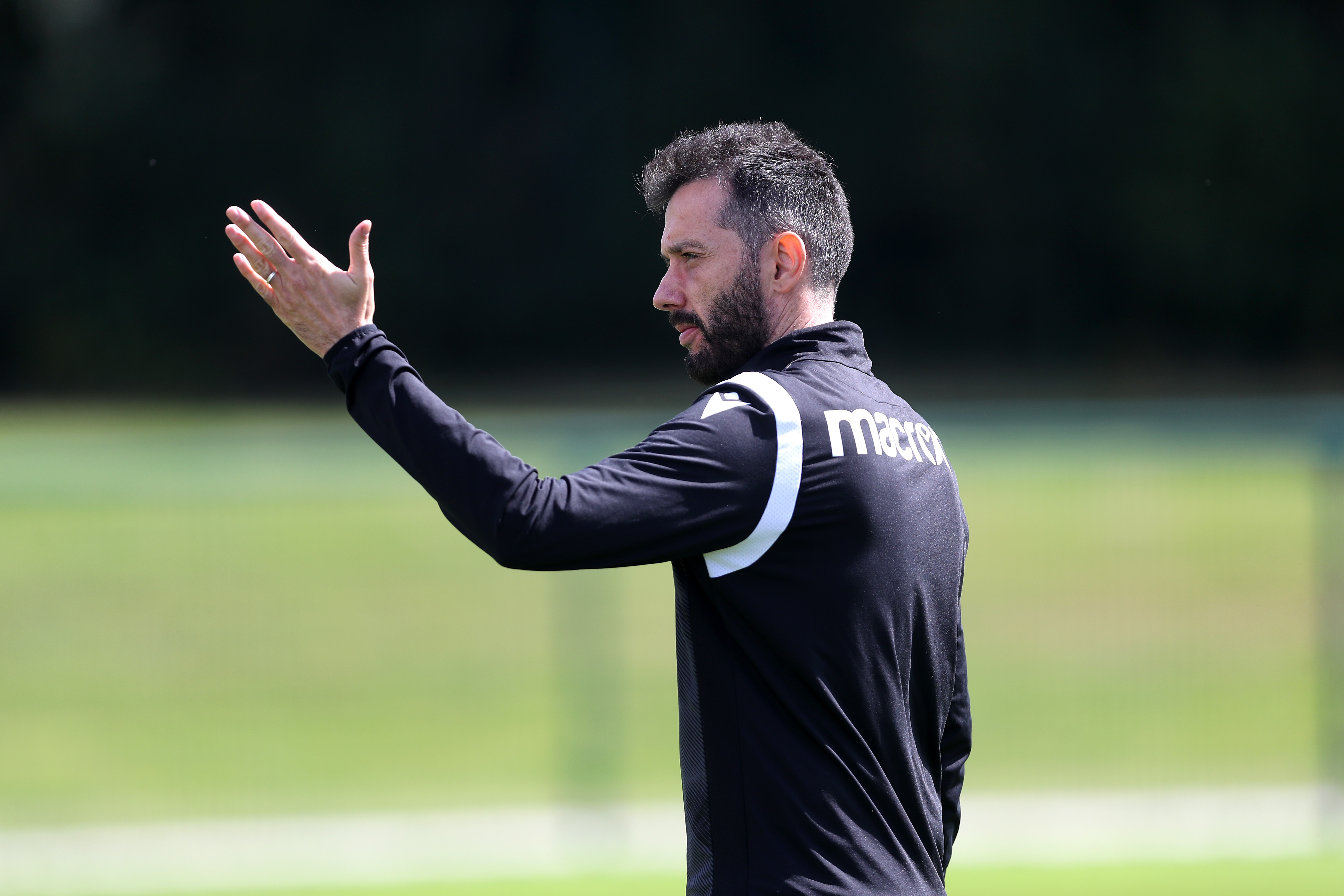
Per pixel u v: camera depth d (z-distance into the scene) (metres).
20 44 115.62
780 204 8.31
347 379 7.73
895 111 118.12
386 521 25.97
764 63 118.94
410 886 18.33
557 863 19.36
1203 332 117.75
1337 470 23.00
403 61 117.69
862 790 7.75
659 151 8.70
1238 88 114.06
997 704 24.36
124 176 114.19
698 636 7.88
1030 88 116.38
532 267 118.38
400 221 117.25
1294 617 23.42
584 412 83.50
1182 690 24.03
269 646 24.25
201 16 115.69
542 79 119.19
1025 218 117.69
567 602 22.48
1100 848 19.91
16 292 113.19
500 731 24.33
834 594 7.70
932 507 8.26
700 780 7.87
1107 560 23.86
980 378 109.44
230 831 20.52
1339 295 114.81
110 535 23.36
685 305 8.54
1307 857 19.31
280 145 115.62
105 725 23.64
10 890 18.31
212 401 105.12
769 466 7.59
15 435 64.94
